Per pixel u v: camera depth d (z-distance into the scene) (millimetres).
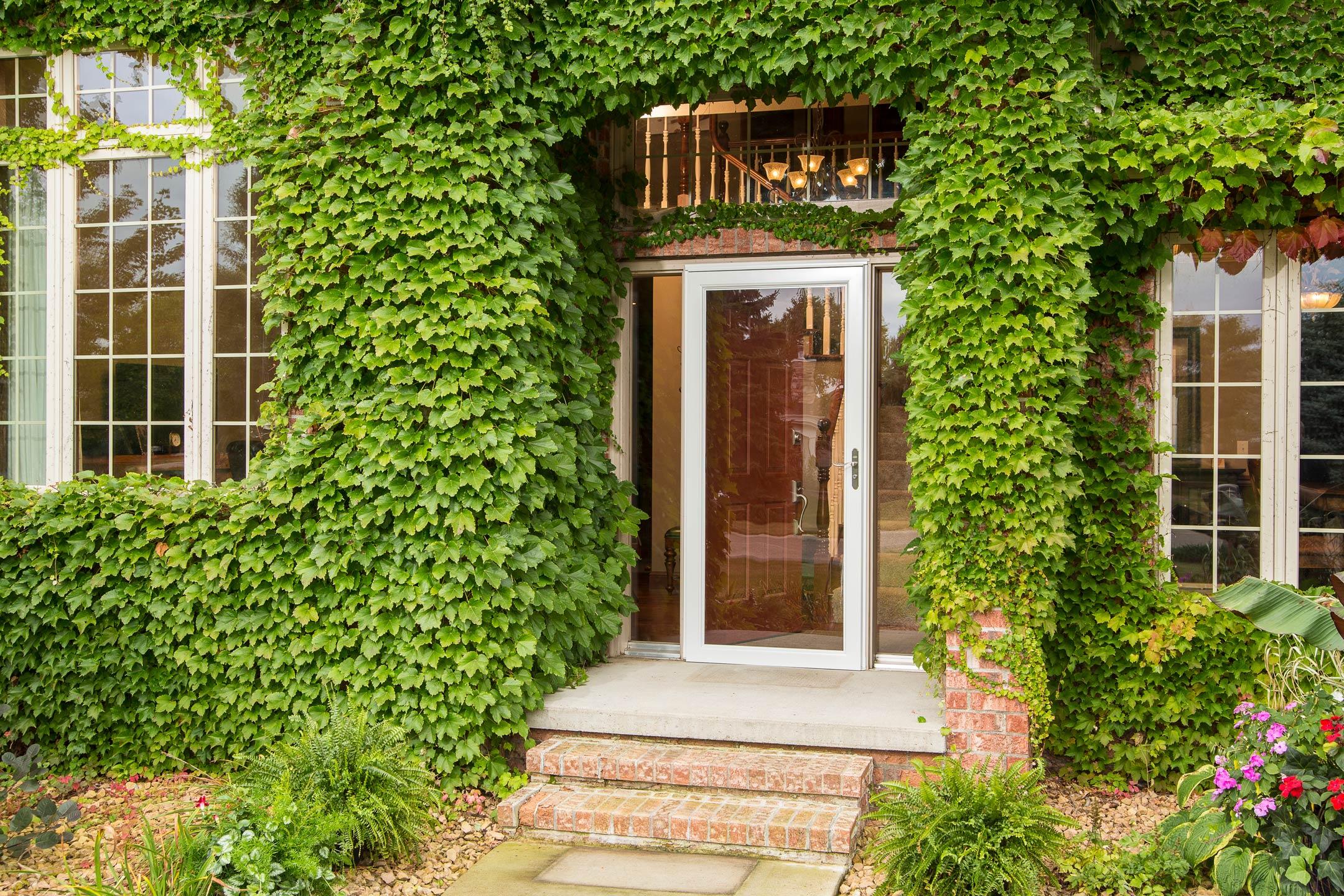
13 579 5410
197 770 5234
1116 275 5312
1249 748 4027
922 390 4715
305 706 5055
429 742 4863
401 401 4906
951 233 4562
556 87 5082
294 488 5102
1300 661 4664
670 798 4559
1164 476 5250
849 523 5910
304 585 5016
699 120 6285
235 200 5793
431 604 4867
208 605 5199
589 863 4203
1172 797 5098
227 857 3574
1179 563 5441
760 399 6062
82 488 5445
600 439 5969
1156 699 5121
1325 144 4512
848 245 5887
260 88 5363
